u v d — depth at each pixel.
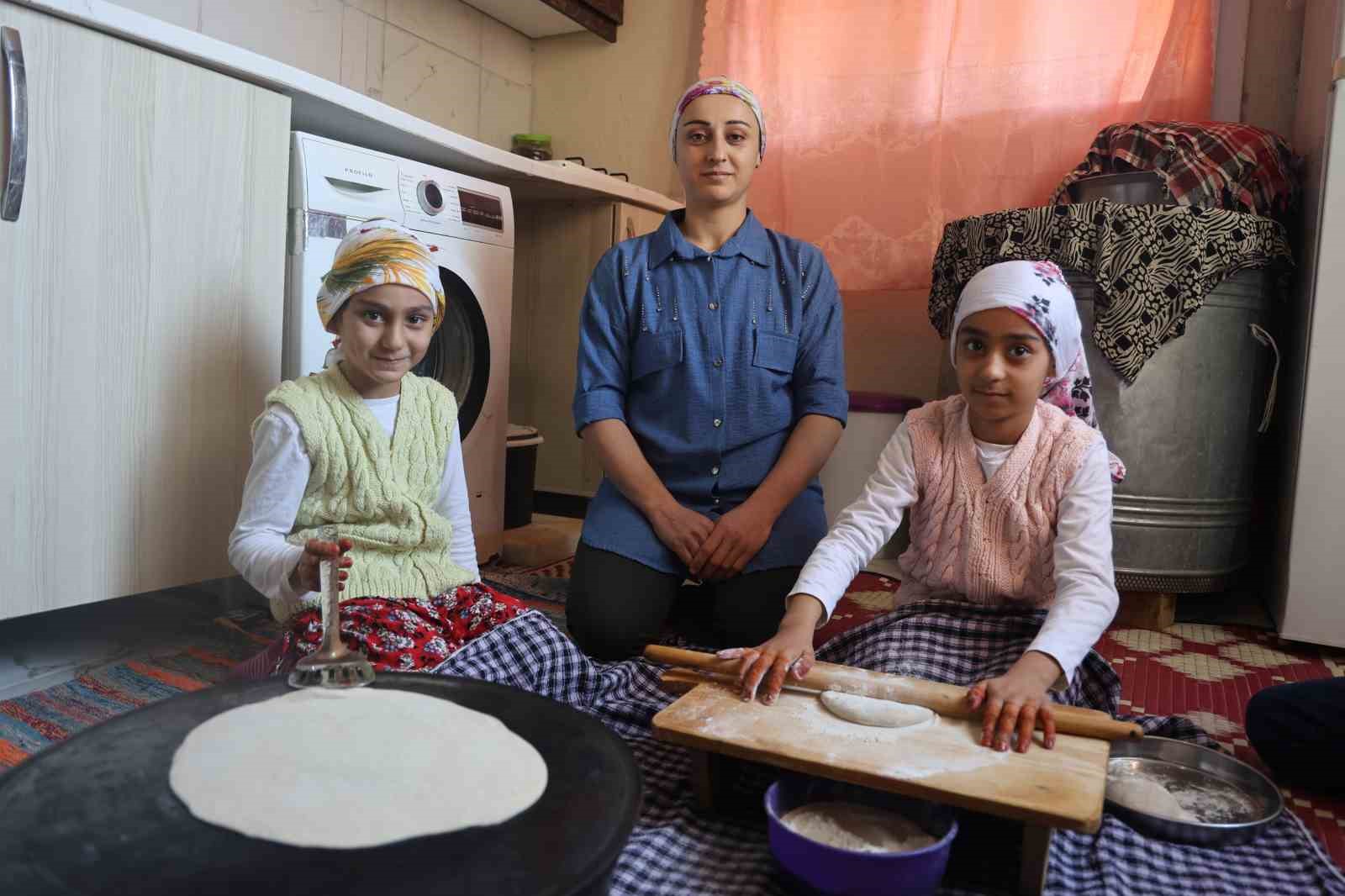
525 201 2.74
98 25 1.35
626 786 0.71
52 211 1.34
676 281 1.73
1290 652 1.87
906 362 2.76
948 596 1.36
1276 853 0.98
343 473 1.28
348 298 1.27
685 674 1.13
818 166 2.61
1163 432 1.96
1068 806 0.80
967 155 2.44
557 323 2.76
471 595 1.35
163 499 1.53
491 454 2.22
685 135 1.72
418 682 0.91
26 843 0.58
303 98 1.70
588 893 0.58
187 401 1.55
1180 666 1.76
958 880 0.93
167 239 1.49
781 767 0.91
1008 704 0.97
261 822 0.62
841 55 2.56
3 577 1.33
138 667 1.52
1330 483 1.83
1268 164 2.02
